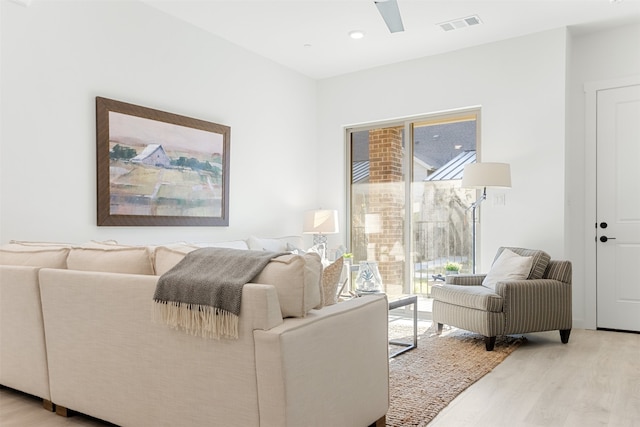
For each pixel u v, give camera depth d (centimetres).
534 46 442
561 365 319
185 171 406
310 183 572
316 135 580
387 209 545
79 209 332
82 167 334
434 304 414
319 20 411
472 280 422
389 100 530
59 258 245
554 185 430
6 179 293
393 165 541
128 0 366
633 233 426
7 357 252
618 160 433
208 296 172
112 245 236
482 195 448
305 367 168
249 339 165
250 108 485
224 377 172
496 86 462
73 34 329
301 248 523
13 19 296
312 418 171
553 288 372
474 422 225
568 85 436
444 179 507
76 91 331
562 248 425
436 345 372
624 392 266
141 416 198
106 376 209
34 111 307
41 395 239
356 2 376
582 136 447
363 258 562
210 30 433
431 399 253
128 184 360
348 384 192
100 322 210
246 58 480
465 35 446
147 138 375
